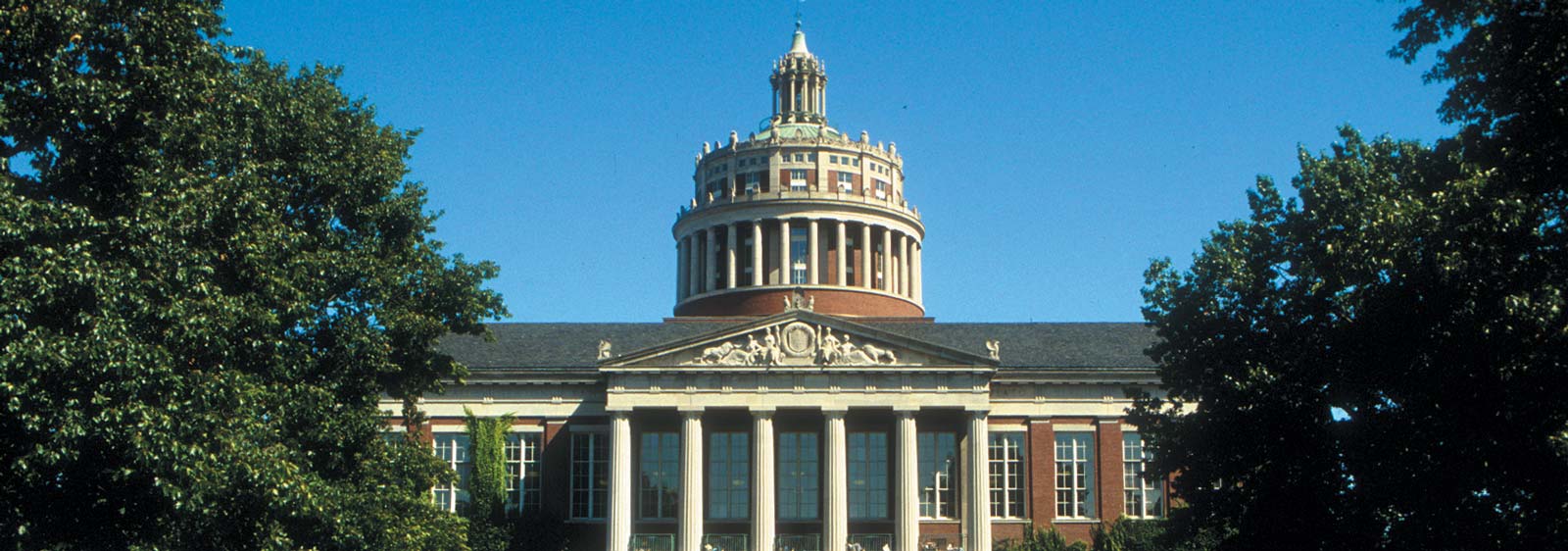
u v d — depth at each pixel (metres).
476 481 86.62
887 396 85.38
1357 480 46.62
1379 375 43.91
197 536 41.06
